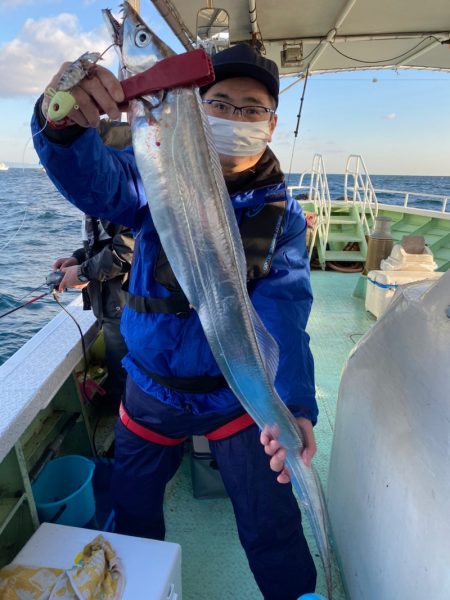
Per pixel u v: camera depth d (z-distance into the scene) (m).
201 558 1.96
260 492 1.52
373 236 5.40
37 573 1.34
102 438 2.52
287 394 1.38
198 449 2.18
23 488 1.59
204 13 3.05
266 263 1.40
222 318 1.08
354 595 1.56
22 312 6.35
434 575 0.99
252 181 1.43
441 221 6.77
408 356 1.27
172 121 0.94
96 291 2.39
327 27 4.24
